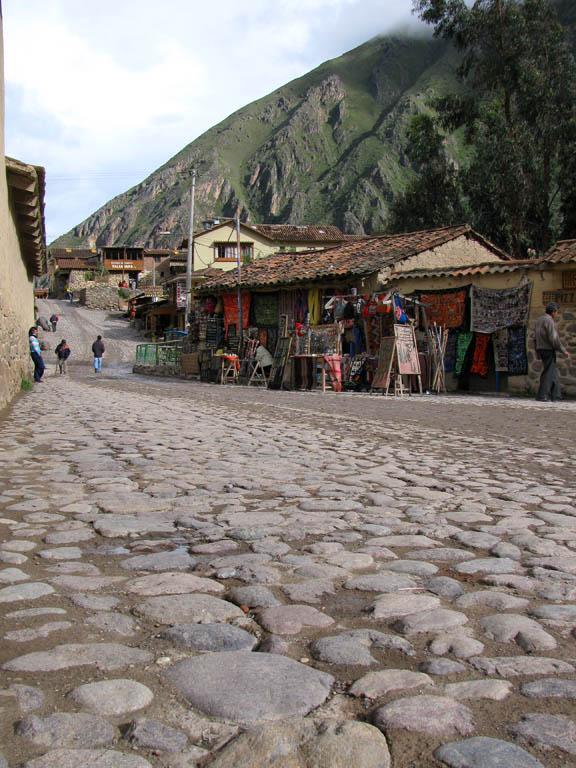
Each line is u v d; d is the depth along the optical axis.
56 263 97.81
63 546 2.96
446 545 3.07
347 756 1.35
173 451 6.02
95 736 1.42
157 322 55.56
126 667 1.75
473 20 32.75
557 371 14.38
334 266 20.73
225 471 5.00
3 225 10.47
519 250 32.19
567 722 1.51
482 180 31.92
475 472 5.14
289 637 1.98
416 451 6.32
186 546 3.01
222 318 25.23
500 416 10.27
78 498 3.98
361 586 2.45
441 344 16.98
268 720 1.49
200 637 1.94
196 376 26.69
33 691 1.60
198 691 1.62
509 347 16.44
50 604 2.21
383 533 3.27
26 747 1.37
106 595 2.32
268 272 23.69
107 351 48.22
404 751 1.39
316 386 18.45
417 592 2.41
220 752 1.37
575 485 4.62
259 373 22.11
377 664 1.81
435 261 20.34
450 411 11.21
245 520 3.48
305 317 21.53
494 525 3.44
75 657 1.80
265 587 2.43
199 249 54.56
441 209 36.12
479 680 1.71
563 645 1.95
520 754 1.38
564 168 31.88
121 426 8.04
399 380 16.12
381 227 54.56
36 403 11.48
